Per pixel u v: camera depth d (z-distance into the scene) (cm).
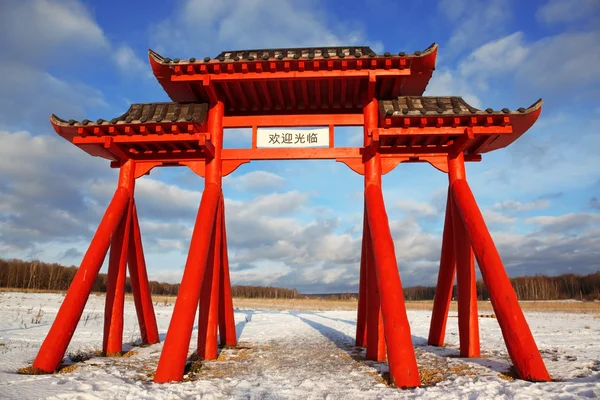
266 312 2756
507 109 898
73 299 848
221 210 1057
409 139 979
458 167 991
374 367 864
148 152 1051
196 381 739
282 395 642
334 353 1072
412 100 991
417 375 711
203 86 983
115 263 1042
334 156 1018
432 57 948
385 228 878
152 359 966
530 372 724
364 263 1145
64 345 816
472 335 977
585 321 2194
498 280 806
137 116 995
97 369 815
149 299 1203
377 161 1001
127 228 1056
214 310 991
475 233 874
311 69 955
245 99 1052
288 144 1041
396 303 772
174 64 960
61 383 652
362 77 962
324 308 3475
